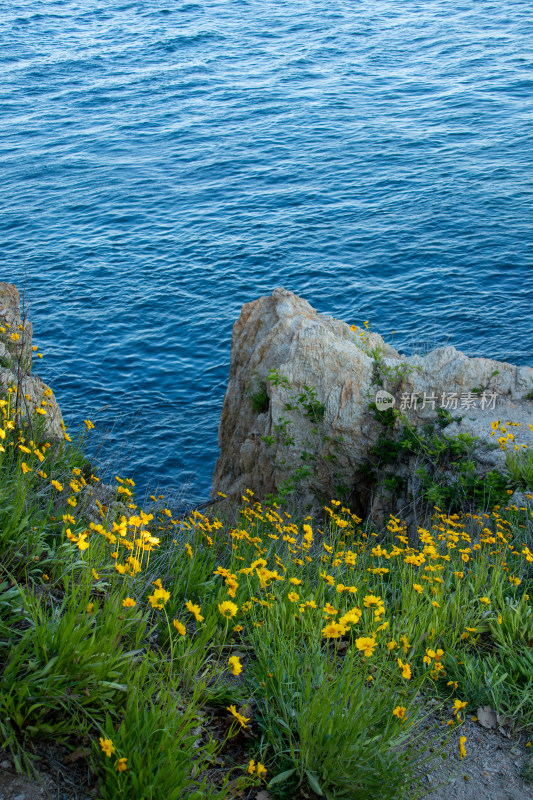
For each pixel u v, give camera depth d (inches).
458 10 3029.0
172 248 1165.1
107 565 165.8
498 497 316.8
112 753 118.3
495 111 1695.4
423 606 193.5
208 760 128.7
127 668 137.9
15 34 3117.6
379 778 130.3
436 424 377.4
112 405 784.3
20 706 121.3
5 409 227.5
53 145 1772.9
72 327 936.9
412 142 1550.2
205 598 184.2
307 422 409.7
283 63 2458.2
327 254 1088.8
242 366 505.7
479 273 978.1
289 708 144.9
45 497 200.5
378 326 878.4
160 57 2674.7
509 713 162.9
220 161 1578.5
